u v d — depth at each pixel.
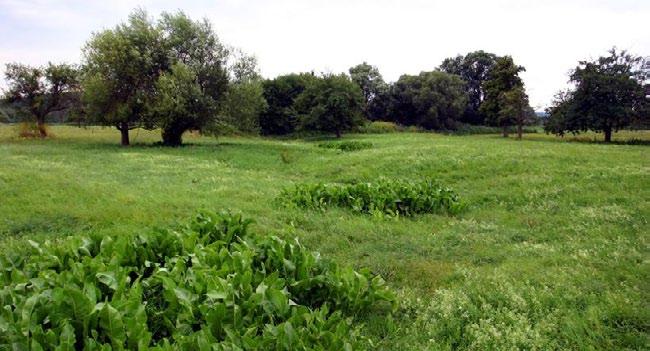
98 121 37.91
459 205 13.27
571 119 49.25
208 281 5.05
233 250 7.19
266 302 5.07
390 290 6.50
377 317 6.09
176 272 5.58
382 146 34.78
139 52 36.19
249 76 39.50
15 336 3.90
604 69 48.72
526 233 10.86
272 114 61.59
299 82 64.06
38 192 13.50
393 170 21.45
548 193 15.27
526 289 6.80
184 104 35.12
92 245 6.88
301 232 10.34
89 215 10.98
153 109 35.06
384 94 85.62
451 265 8.41
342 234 10.42
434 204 13.21
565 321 5.73
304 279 6.06
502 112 57.16
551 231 10.91
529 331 5.52
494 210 13.70
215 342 4.25
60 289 4.42
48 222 10.51
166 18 38.69
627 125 48.53
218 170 21.89
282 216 11.83
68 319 4.22
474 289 6.95
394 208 12.74
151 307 5.24
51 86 48.50
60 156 27.02
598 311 5.93
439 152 26.22
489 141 41.00
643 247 9.08
